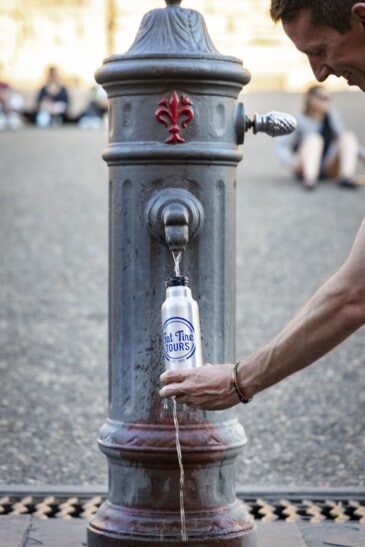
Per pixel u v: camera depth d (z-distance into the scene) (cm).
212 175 337
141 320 338
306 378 630
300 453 508
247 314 764
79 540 383
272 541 385
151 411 338
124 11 3575
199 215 334
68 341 705
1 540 381
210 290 338
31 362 657
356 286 273
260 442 524
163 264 336
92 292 841
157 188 335
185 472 337
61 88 2602
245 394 297
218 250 340
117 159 338
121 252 340
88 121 2517
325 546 382
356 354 680
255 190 1344
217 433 338
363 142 1808
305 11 277
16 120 2478
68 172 1509
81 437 528
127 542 336
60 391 600
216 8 3588
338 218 1144
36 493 445
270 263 929
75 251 984
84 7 3606
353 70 281
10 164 1599
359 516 426
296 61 3500
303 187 1372
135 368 340
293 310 776
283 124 344
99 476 477
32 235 1054
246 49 3534
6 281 873
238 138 344
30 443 518
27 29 3597
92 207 1215
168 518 337
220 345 341
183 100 332
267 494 448
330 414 564
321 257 952
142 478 339
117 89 337
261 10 3559
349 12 271
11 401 582
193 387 302
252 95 2988
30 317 766
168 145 333
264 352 292
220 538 336
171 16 338
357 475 480
